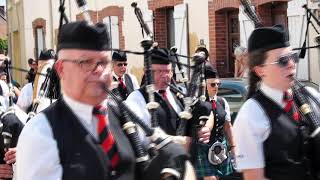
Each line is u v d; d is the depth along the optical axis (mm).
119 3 14078
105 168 2527
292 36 9594
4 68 5074
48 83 4383
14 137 4254
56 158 2488
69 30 2531
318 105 3379
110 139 2582
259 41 3268
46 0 17906
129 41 13789
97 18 15102
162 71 4539
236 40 11141
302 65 9258
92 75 2523
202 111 3928
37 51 19359
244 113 3227
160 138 2607
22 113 4410
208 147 5758
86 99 2564
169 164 2531
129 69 13820
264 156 3193
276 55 3213
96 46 2516
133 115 2703
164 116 4473
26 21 20312
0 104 4926
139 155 2635
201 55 3705
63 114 2570
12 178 4402
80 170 2486
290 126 3195
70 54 2516
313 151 3230
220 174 5883
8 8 23547
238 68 8141
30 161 2482
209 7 11445
